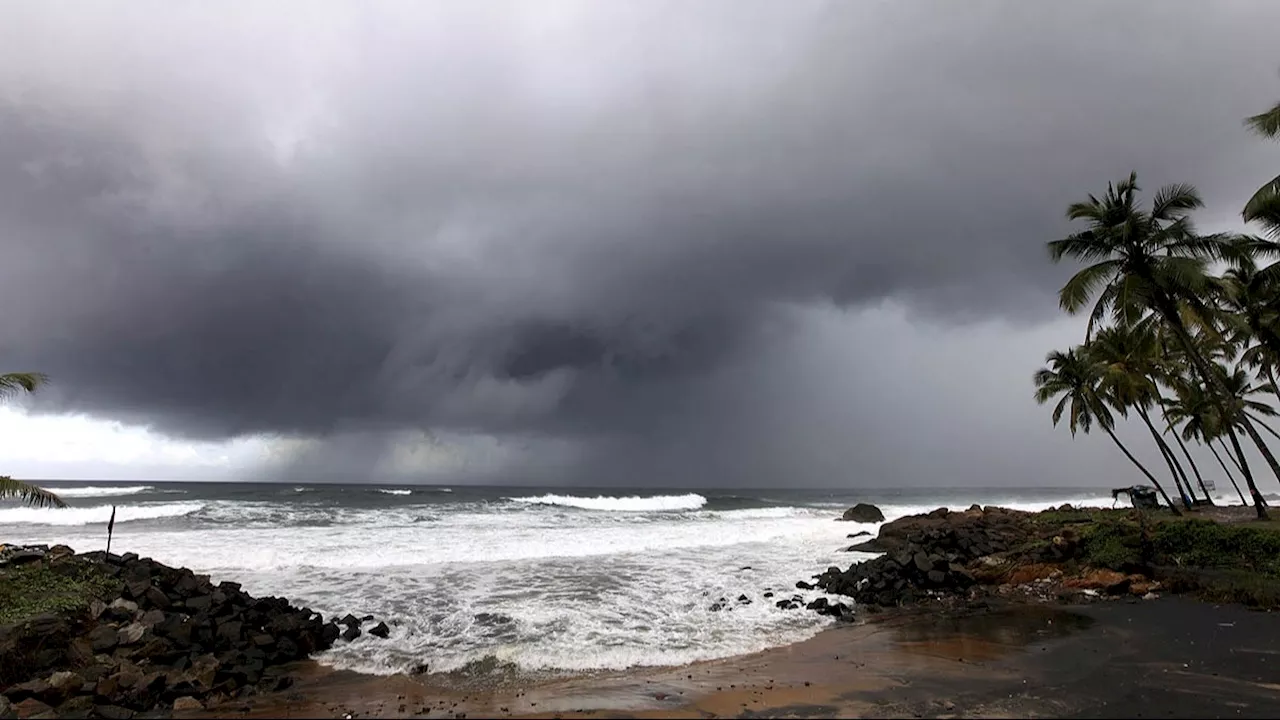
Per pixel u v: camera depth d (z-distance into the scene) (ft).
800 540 94.32
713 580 62.28
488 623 45.73
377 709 30.07
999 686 31.89
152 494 174.91
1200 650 38.09
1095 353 108.27
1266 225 63.93
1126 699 29.48
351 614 46.91
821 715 28.19
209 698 31.27
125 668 33.22
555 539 84.94
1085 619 47.24
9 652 32.04
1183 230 71.67
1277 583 53.06
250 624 41.50
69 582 44.11
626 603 52.37
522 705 30.32
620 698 31.07
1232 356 107.65
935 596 57.26
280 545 73.67
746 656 38.91
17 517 106.83
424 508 136.77
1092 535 67.56
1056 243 78.95
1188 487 138.10
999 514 110.63
